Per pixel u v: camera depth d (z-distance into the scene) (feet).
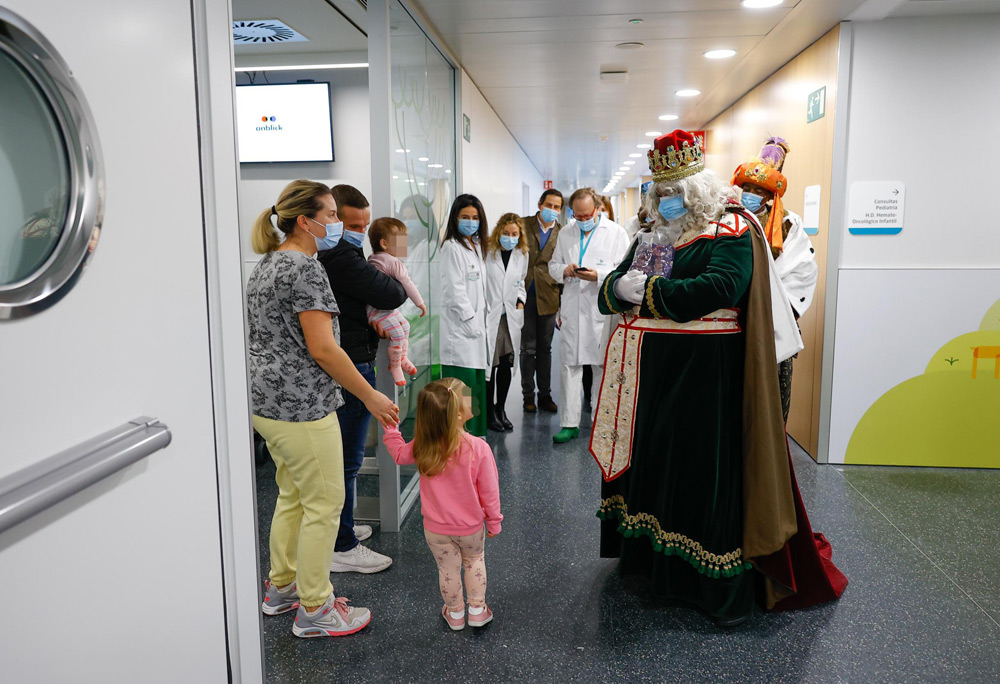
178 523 3.90
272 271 6.43
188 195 3.95
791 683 6.60
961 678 6.66
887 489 11.64
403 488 10.84
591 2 11.15
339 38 13.26
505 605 8.05
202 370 4.12
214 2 4.25
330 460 6.89
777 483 7.36
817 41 13.29
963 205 12.26
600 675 6.74
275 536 7.72
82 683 3.11
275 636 7.43
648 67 15.99
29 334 2.76
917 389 12.66
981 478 12.19
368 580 8.64
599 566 9.02
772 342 7.39
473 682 6.64
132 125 3.41
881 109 12.20
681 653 7.09
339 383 6.83
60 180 2.97
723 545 7.37
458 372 13.39
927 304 12.48
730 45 13.92
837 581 8.34
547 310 16.60
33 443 2.79
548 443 14.44
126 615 3.43
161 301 3.68
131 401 3.43
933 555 9.20
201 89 4.10
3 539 2.65
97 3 3.13
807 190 13.73
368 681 6.64
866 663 6.91
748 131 18.88
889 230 12.40
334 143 15.05
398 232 9.28
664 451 7.63
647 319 7.86
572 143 31.48
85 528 3.11
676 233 7.76
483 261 13.51
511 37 13.29
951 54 11.97
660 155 7.52
